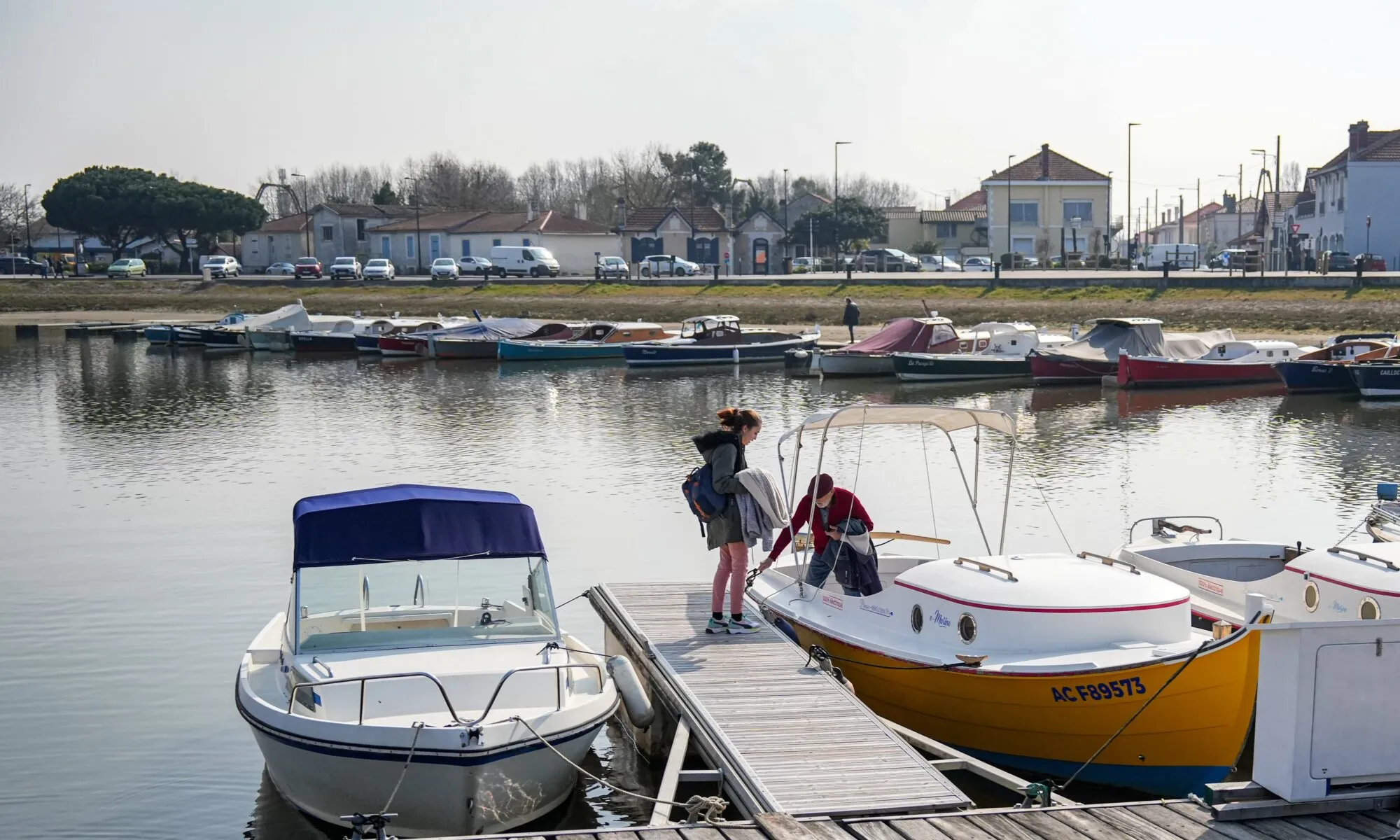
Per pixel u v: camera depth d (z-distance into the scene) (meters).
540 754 9.66
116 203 103.50
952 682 10.73
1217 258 87.12
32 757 11.52
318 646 10.70
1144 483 24.36
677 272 82.62
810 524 13.07
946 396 40.28
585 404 38.00
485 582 11.21
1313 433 31.25
